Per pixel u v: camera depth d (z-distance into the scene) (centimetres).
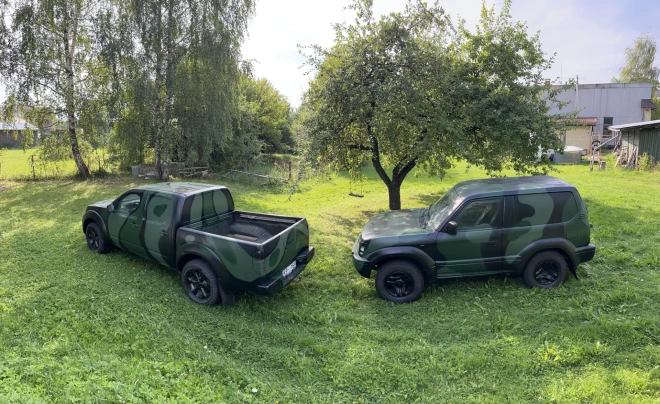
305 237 623
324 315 520
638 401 329
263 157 2681
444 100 923
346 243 873
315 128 981
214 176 1981
